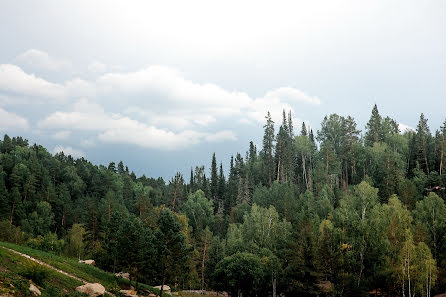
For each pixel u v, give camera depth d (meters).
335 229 74.38
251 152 185.00
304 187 132.25
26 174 150.25
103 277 44.94
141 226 48.62
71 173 178.38
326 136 158.38
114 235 55.53
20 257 31.06
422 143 120.38
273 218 87.56
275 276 73.12
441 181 93.62
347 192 108.88
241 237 86.88
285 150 145.38
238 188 136.88
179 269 48.59
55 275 33.25
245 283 73.12
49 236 79.38
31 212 128.38
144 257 46.38
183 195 150.00
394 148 131.88
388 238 71.19
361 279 65.69
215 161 171.38
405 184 94.50
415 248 63.28
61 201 138.25
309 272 64.88
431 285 62.50
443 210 75.62
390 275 63.53
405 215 73.44
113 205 113.44
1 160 159.62
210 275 81.50
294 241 74.12
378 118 150.75
